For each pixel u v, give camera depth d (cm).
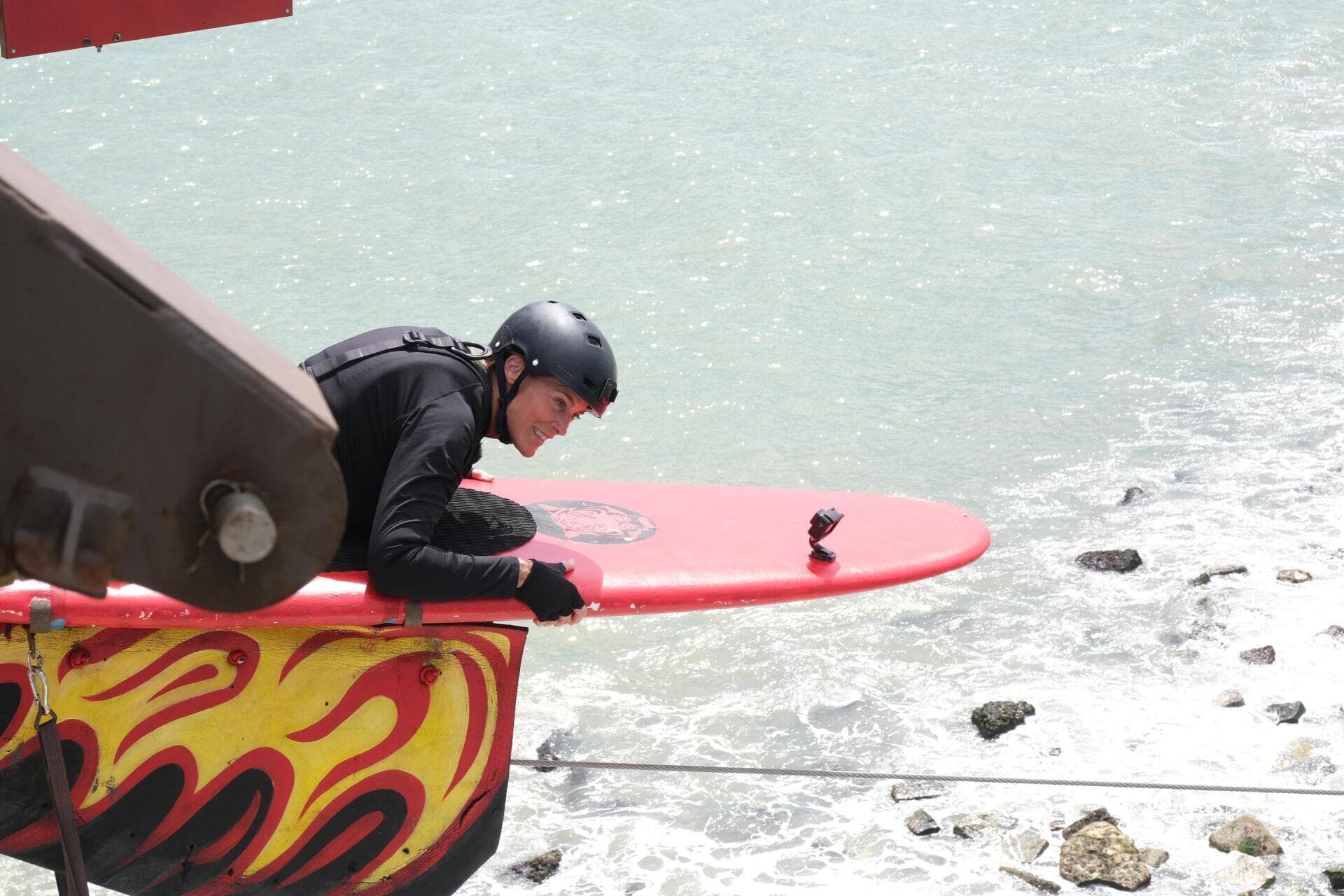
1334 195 3988
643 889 1703
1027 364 3136
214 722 1000
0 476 294
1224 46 5197
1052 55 5128
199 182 4031
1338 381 3028
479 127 4450
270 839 1042
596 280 3456
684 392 2975
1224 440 2809
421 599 967
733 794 1878
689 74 4912
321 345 3103
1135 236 3759
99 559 299
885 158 4222
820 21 5469
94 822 980
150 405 294
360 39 5256
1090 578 2370
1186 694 2064
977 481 2673
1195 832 1777
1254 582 2333
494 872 1731
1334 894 1658
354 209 3869
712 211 3828
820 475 2680
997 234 3778
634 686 2127
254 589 315
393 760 1064
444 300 3341
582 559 1151
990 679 2119
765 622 2280
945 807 1841
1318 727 1978
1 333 284
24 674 934
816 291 3438
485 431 1092
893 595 2348
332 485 309
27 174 296
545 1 5722
